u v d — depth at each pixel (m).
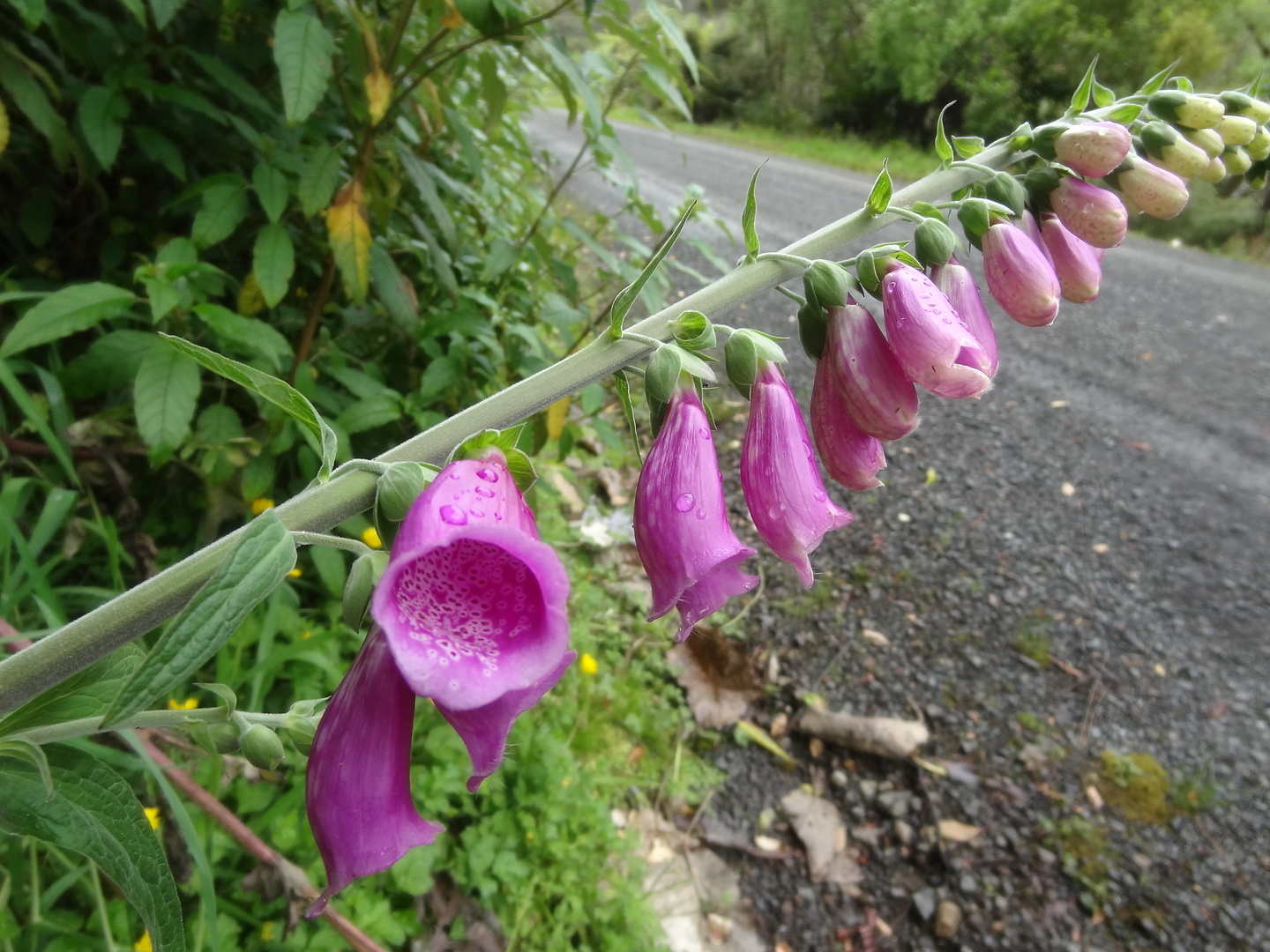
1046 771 0.55
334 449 0.15
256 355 0.36
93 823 0.15
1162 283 1.43
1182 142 0.22
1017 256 0.20
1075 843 0.51
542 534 0.63
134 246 0.40
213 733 0.17
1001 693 0.60
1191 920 0.47
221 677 0.35
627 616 0.61
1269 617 0.68
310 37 0.29
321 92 0.29
